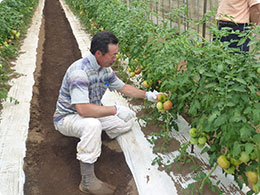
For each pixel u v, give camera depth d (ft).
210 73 6.52
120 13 13.25
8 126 10.46
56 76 16.35
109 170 8.55
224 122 6.19
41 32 26.22
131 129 10.08
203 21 7.92
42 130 10.78
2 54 16.71
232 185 7.38
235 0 10.81
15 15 22.58
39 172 8.61
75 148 9.63
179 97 7.91
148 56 9.87
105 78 8.41
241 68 6.14
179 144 9.07
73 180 8.25
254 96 6.10
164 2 19.52
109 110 7.93
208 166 8.05
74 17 31.58
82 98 7.49
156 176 7.91
